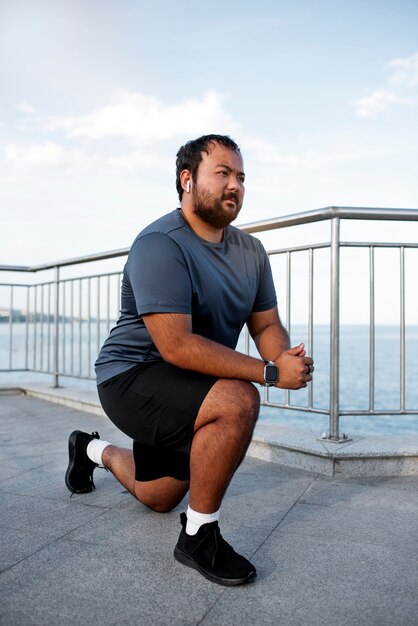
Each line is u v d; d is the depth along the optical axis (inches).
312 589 49.9
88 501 75.3
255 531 64.1
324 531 64.0
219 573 50.9
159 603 47.4
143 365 59.5
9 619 44.5
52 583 51.1
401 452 86.6
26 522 67.3
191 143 62.6
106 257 147.2
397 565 54.8
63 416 137.6
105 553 57.9
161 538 62.0
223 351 54.6
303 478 85.6
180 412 54.1
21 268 183.8
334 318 92.7
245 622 44.3
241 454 53.2
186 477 65.5
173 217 61.9
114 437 113.8
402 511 70.7
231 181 60.2
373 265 95.6
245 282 64.2
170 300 55.4
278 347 67.2
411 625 43.8
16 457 99.1
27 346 185.9
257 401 53.9
